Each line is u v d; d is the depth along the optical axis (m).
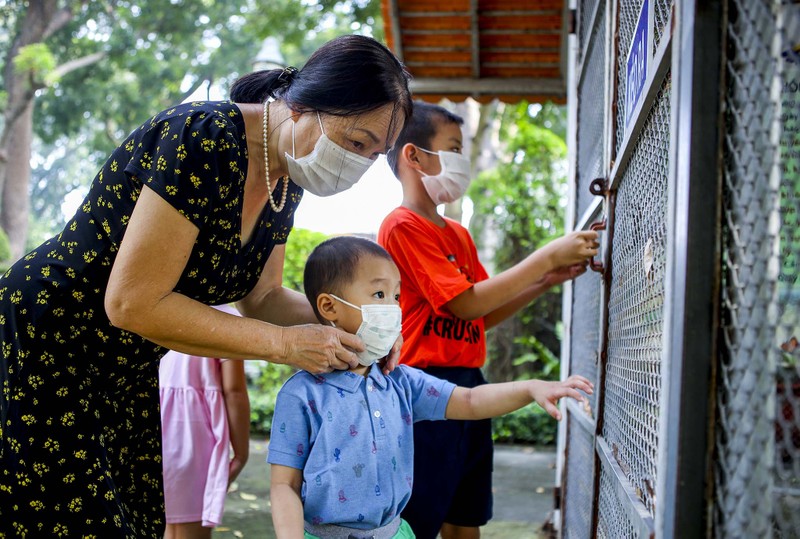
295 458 1.88
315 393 1.91
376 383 1.99
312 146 1.79
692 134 0.98
